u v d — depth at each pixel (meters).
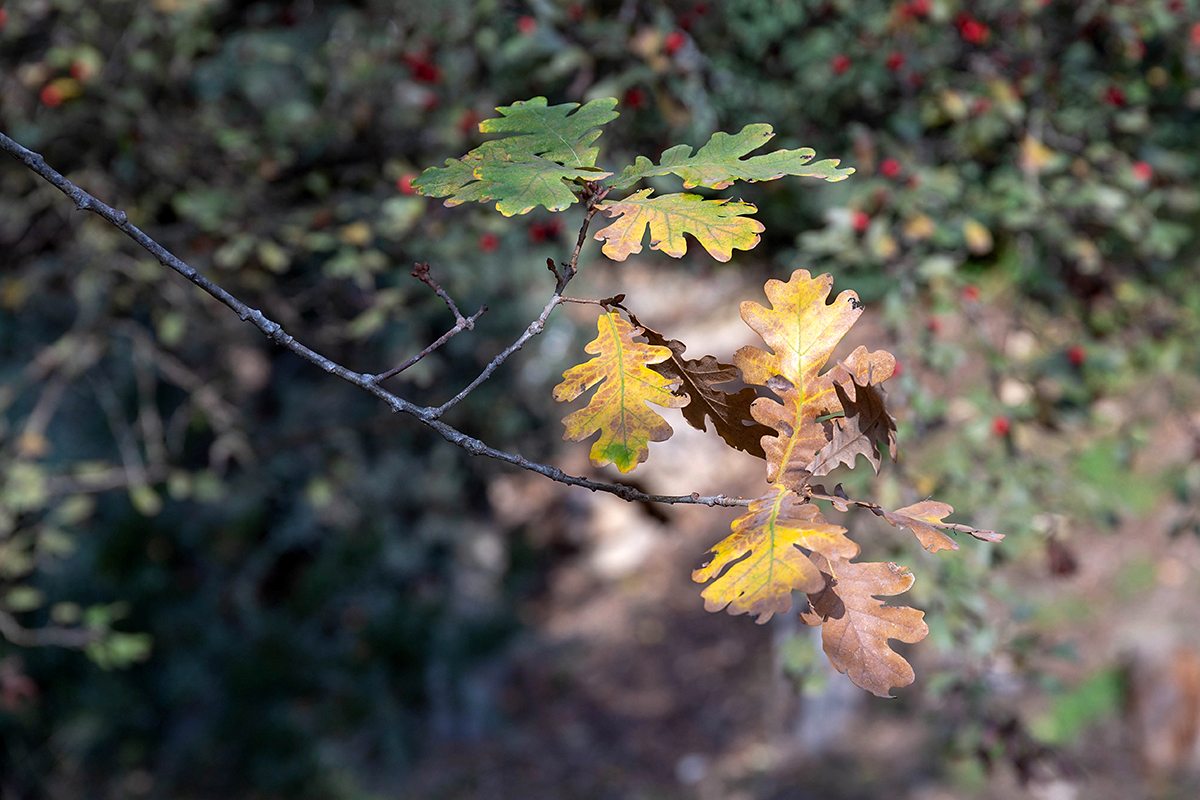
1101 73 3.40
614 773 9.39
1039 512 2.89
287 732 8.91
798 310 1.11
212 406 4.44
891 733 8.49
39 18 3.81
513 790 9.26
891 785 7.80
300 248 3.64
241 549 8.88
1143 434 3.34
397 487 8.52
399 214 3.07
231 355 6.24
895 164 3.02
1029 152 3.02
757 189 3.20
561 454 7.85
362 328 3.37
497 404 6.39
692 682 10.84
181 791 8.39
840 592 0.93
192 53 3.99
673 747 9.82
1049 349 3.18
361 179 3.73
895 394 2.81
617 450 1.06
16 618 7.18
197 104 4.28
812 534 0.94
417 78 3.47
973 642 2.81
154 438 4.65
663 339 1.11
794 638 2.83
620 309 1.11
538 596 12.62
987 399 2.95
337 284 4.16
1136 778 7.09
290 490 8.06
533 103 1.15
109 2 3.86
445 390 6.15
